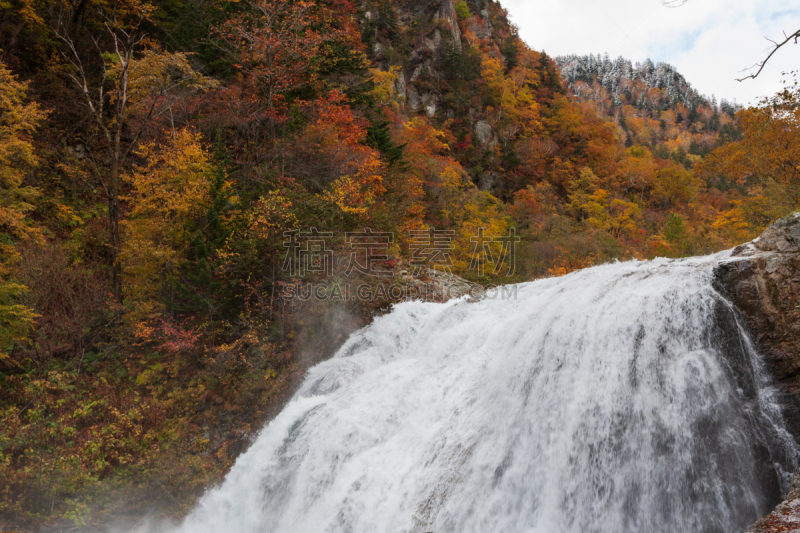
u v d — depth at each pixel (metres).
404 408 11.30
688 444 7.19
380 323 15.69
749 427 7.20
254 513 11.54
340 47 25.42
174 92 19.56
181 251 14.38
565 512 7.86
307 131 18.58
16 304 12.84
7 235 14.71
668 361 7.79
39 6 20.77
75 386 13.06
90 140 19.98
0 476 10.06
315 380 13.84
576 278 12.01
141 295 14.45
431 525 8.66
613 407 7.94
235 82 21.66
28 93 19.89
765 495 6.84
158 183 14.60
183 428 12.81
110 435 11.76
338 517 9.80
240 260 14.12
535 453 8.57
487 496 8.62
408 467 9.84
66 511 10.37
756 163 20.25
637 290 9.10
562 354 9.06
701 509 6.84
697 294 8.17
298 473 11.09
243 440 12.86
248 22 21.23
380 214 18.05
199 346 14.10
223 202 14.41
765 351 7.75
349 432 11.08
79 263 15.85
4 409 12.02
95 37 23.20
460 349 12.20
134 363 14.02
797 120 18.42
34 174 18.05
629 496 7.35
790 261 7.93
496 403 9.79
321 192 17.84
